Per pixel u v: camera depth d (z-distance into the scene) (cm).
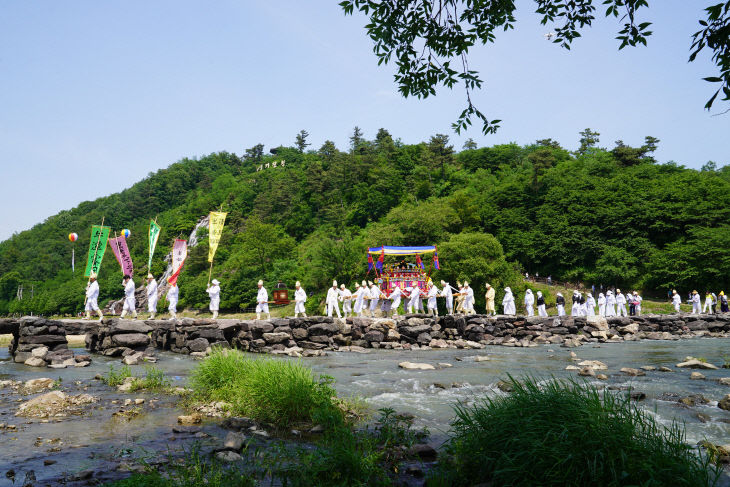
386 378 1205
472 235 5888
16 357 1502
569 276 6900
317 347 1878
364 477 494
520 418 520
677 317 3036
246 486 464
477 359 1570
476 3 816
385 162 13875
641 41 673
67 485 476
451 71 812
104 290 11756
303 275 7894
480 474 495
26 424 737
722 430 723
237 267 8981
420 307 2912
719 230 5944
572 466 434
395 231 7088
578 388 573
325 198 12500
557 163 11675
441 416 814
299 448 589
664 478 413
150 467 519
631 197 7256
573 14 794
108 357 1639
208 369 993
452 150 12275
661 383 1127
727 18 484
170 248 14162
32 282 15088
